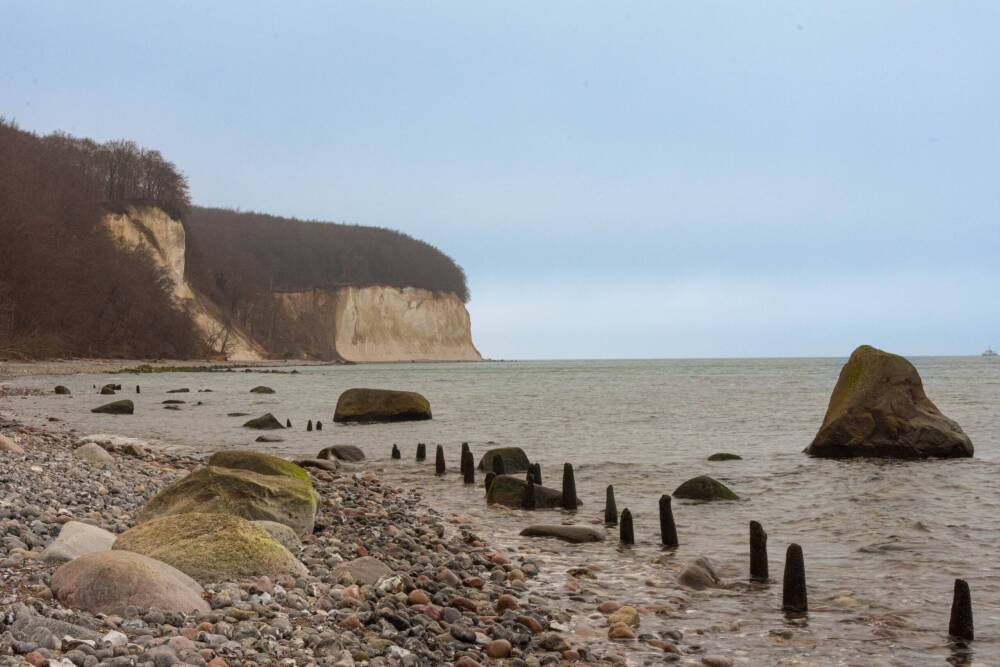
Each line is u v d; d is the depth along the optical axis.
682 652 7.94
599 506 16.61
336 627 7.30
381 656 6.75
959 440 22.42
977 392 59.03
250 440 29.06
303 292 165.75
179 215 125.06
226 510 11.25
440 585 9.63
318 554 10.47
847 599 9.69
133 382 67.25
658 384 79.75
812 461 22.81
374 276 187.62
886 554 12.05
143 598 6.69
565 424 36.19
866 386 23.27
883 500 16.73
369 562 9.69
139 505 12.55
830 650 8.01
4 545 8.20
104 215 114.69
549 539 13.28
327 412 42.59
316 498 12.63
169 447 25.48
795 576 9.30
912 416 22.75
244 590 7.84
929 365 154.12
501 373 115.06
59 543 8.03
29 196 102.44
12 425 23.73
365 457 24.77
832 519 14.84
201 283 137.12
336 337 162.62
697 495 17.12
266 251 185.62
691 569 10.60
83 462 15.73
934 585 10.30
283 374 97.62
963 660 7.72
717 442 29.06
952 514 15.18
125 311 105.38
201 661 5.63
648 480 20.22
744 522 14.71
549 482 20.03
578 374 112.31
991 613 9.11
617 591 10.16
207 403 47.62
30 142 120.25
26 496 11.07
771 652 7.95
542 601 9.56
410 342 171.12
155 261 115.12
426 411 37.53
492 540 13.26
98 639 5.67
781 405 48.62
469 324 189.50
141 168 136.50
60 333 95.44
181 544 8.43
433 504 16.84
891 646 8.11
